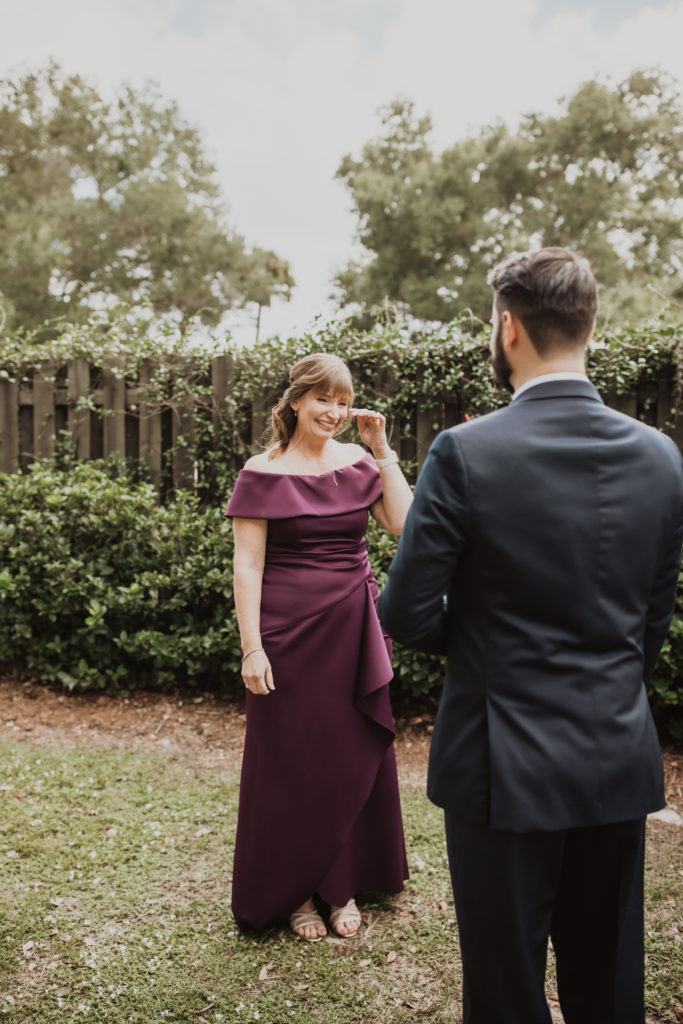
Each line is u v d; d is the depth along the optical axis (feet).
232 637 13.66
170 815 9.96
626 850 4.41
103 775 11.10
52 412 17.46
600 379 13.71
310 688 7.54
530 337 4.50
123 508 14.48
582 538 4.17
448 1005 6.58
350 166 76.54
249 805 7.67
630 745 4.23
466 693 4.42
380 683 7.61
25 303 58.59
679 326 13.29
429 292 65.36
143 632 14.02
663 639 4.83
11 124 65.62
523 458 4.23
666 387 13.57
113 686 14.61
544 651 4.21
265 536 7.71
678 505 4.49
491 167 69.36
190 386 16.56
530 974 4.34
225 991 6.75
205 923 7.78
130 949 7.32
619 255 68.74
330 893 7.63
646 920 7.81
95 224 66.18
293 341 15.58
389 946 7.43
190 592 14.06
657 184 67.82
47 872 8.54
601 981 4.66
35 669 15.20
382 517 8.16
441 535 4.28
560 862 4.41
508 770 4.16
